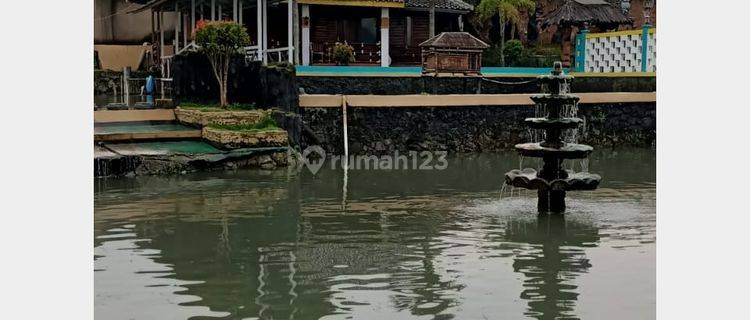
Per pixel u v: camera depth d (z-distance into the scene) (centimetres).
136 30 2847
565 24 2200
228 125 1486
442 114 1706
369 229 937
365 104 1642
